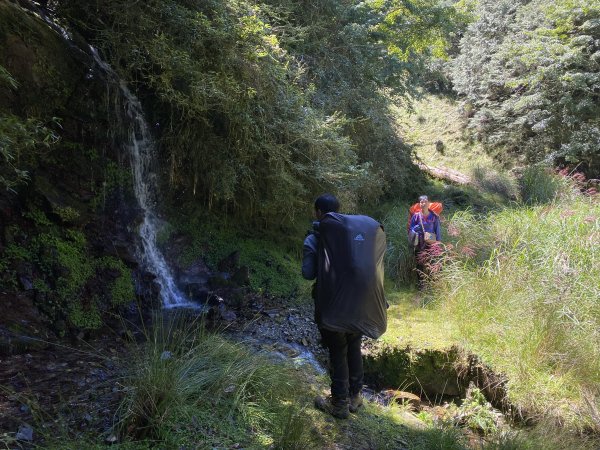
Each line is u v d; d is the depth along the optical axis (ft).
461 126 48.70
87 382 10.01
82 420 8.75
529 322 15.64
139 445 8.33
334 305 9.82
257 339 14.16
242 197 19.27
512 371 14.02
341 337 10.52
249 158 18.22
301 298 17.74
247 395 10.37
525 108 43.62
